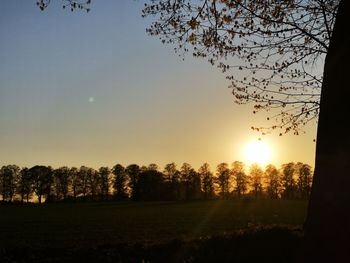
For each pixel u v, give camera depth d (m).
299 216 67.38
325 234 7.44
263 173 158.75
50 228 53.62
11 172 152.50
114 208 99.38
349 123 7.53
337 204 7.36
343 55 7.70
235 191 159.62
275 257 13.95
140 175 153.12
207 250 16.34
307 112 13.95
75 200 154.62
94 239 41.84
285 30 12.47
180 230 48.66
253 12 12.34
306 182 150.38
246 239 16.97
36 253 19.56
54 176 155.75
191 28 12.40
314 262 7.44
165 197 153.38
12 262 18.05
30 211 91.25
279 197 154.62
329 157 7.65
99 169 157.50
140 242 19.55
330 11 12.10
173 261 15.67
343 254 7.15
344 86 7.65
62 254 18.98
